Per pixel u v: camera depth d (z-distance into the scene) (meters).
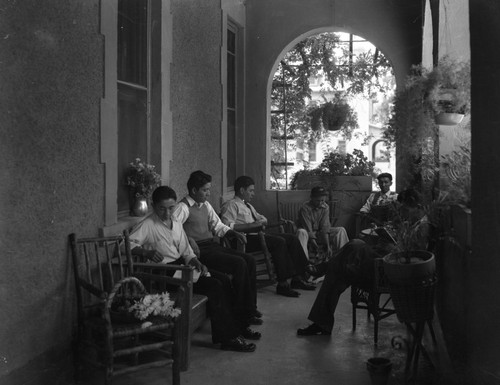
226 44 8.47
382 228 5.56
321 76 11.59
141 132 5.93
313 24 9.46
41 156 3.90
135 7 5.82
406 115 5.12
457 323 4.15
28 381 3.75
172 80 6.46
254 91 9.66
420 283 4.18
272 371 4.56
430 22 7.45
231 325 5.03
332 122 10.42
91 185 4.61
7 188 3.54
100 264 4.43
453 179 4.73
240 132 9.66
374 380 4.08
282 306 6.56
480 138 3.30
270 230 9.60
